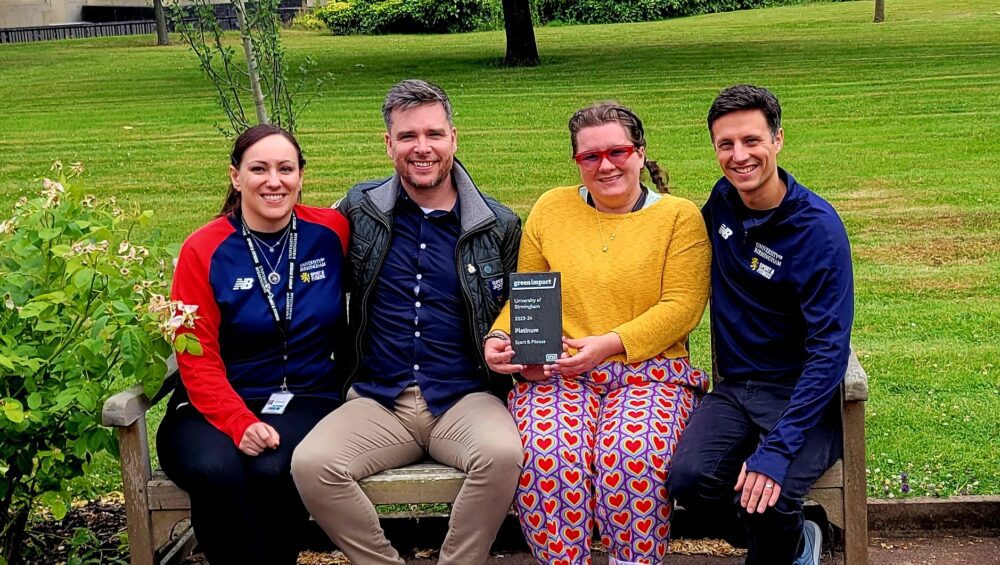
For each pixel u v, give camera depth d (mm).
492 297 3705
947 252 7586
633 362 3604
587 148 3615
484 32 30516
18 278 3535
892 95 15070
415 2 31375
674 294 3633
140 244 3855
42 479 3604
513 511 4039
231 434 3377
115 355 3572
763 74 17656
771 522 3182
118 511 4309
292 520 3459
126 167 11602
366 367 3713
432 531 4129
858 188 9766
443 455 3521
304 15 34031
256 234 3645
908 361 5488
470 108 15070
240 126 5449
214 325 3562
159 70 21234
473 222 3680
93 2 38125
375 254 3682
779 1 35656
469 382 3672
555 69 19172
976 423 4723
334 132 13383
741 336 3504
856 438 3291
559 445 3354
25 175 11375
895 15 29109
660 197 3742
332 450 3320
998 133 12070
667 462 3346
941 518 4070
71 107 16438
